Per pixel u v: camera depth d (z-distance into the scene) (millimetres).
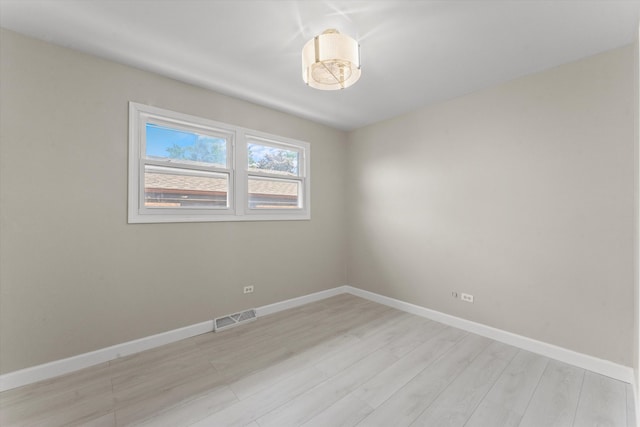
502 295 2598
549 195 2324
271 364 2217
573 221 2205
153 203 2537
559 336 2271
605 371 2049
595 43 1987
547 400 1793
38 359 1984
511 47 2059
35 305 1978
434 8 1673
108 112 2266
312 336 2719
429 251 3182
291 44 2062
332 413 1682
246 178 3131
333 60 1528
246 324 3006
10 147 1895
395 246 3549
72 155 2111
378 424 1597
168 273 2582
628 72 1974
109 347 2266
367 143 3910
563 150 2254
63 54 2082
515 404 1757
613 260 2033
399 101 3066
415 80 2576
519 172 2490
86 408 1714
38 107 1986
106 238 2260
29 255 1958
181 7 1673
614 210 2029
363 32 1900
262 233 3270
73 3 1636
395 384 1962
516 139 2510
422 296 3254
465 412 1690
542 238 2361
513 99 2533
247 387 1926
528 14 1716
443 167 3055
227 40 2012
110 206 2277
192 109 2695
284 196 3529
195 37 1978
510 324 2545
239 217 3053
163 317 2551
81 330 2150
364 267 3955
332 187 4031
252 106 3143
